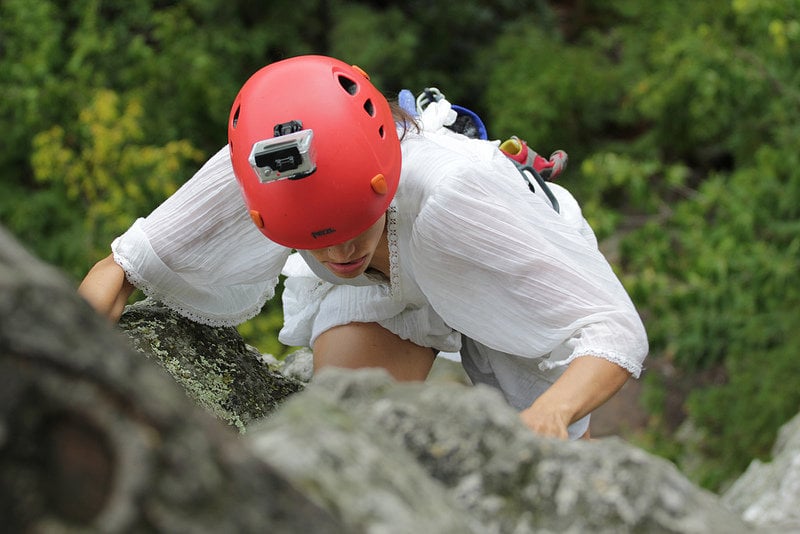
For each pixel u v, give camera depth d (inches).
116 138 757.9
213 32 906.1
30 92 805.9
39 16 847.7
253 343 642.8
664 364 754.8
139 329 245.9
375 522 99.1
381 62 968.9
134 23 908.6
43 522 78.3
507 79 1009.5
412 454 123.6
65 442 79.7
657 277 625.6
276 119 197.5
